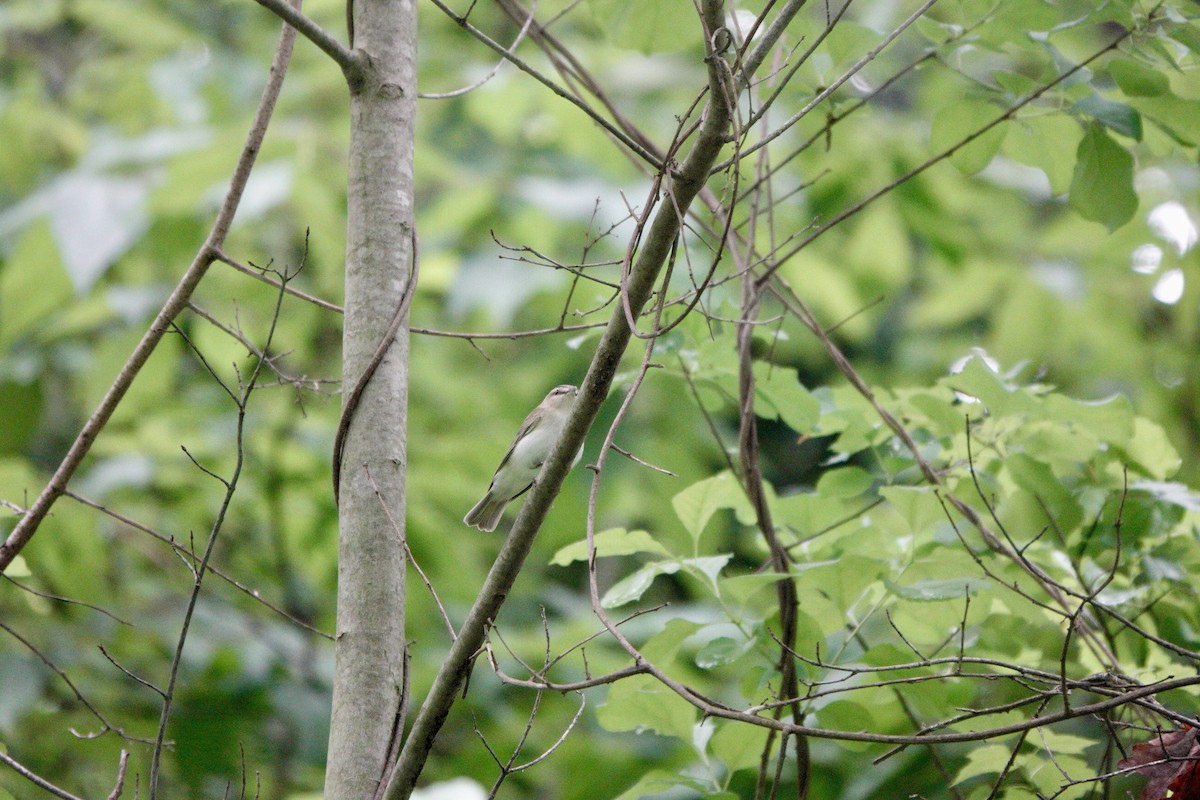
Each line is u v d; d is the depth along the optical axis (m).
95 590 12.17
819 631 7.12
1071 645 8.20
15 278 12.84
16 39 18.08
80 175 13.15
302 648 13.18
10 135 15.60
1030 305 16.55
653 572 6.99
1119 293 16.91
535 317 16.78
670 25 8.62
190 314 13.97
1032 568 6.29
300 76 15.79
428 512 13.52
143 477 12.55
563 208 14.13
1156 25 7.17
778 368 8.16
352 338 6.44
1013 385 8.28
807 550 8.32
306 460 13.58
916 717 8.50
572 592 16.88
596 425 15.20
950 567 7.12
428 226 14.53
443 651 13.30
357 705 5.91
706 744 7.40
